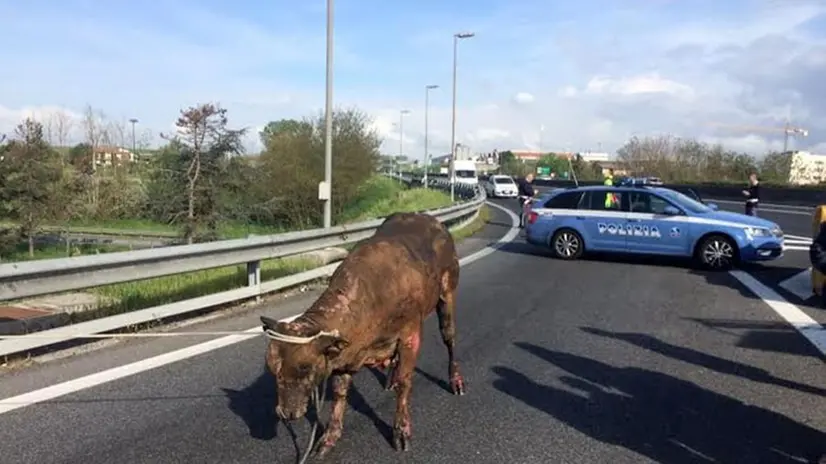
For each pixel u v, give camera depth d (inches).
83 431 185.9
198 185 984.3
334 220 1504.7
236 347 271.7
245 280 386.9
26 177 995.9
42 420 193.0
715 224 534.9
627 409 213.6
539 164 3599.9
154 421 194.2
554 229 594.6
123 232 1205.7
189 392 218.8
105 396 213.5
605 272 515.2
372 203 1674.5
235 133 997.8
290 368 136.4
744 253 528.4
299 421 196.5
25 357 248.4
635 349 285.7
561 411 211.0
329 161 693.9
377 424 197.5
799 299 406.0
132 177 1358.3
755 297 412.2
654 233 556.1
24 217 1003.9
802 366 263.3
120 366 243.4
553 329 320.2
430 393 225.9
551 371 253.1
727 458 178.5
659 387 235.9
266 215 1214.3
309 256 487.2
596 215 579.5
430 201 1523.1
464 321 335.9
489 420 202.4
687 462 175.8
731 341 301.9
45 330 264.8
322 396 163.6
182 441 181.2
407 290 170.1
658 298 405.7
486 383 237.8
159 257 293.6
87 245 1090.1
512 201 1812.3
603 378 245.4
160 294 348.2
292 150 1449.3
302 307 350.0
